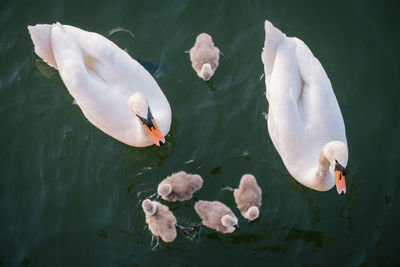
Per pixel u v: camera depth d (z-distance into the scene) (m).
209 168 11.60
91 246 10.80
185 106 12.34
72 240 10.89
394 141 11.52
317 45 12.76
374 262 10.25
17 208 11.30
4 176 11.69
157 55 12.99
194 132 12.02
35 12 13.51
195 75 12.71
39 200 11.39
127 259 10.60
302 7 13.17
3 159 11.88
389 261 10.23
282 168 11.44
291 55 10.38
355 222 10.73
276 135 10.75
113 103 10.81
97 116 10.87
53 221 11.12
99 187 11.48
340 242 10.52
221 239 10.72
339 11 13.05
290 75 10.23
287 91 10.10
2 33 13.30
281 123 10.13
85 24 13.41
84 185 11.52
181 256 10.57
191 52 12.52
